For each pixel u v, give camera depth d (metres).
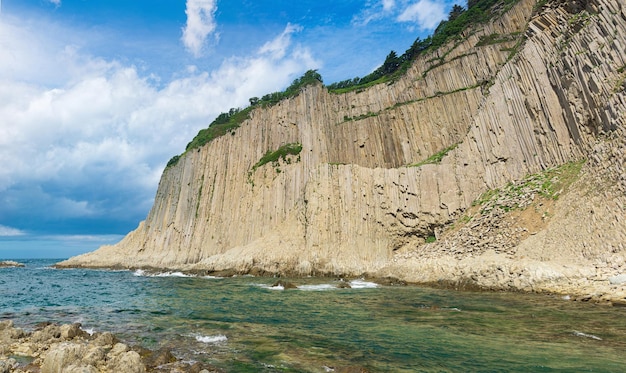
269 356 13.67
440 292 30.33
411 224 46.84
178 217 72.12
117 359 12.56
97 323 20.12
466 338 15.42
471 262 33.19
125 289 37.91
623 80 30.19
